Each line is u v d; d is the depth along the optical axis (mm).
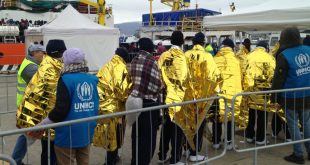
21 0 24156
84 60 3797
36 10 24312
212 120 5758
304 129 5496
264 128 6035
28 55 5215
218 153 5934
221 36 16766
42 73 4258
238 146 6359
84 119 3328
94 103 3822
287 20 8031
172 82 4738
